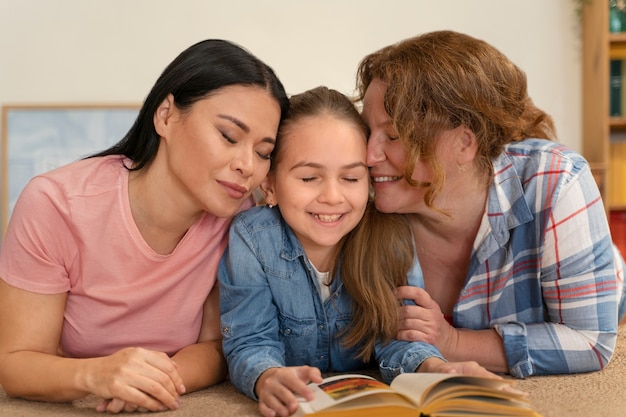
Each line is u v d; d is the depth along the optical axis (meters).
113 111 3.17
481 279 1.45
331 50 3.28
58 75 3.22
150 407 1.13
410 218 1.51
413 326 1.35
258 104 1.23
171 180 1.28
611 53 3.21
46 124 3.14
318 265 1.41
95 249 1.28
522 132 1.50
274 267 1.36
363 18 3.28
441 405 1.00
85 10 3.22
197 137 1.22
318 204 1.30
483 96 1.33
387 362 1.32
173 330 1.37
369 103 1.38
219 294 1.39
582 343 1.36
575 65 3.31
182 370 1.27
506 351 1.36
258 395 1.18
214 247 1.38
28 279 1.26
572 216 1.35
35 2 3.21
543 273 1.40
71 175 1.31
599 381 1.31
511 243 1.41
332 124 1.31
